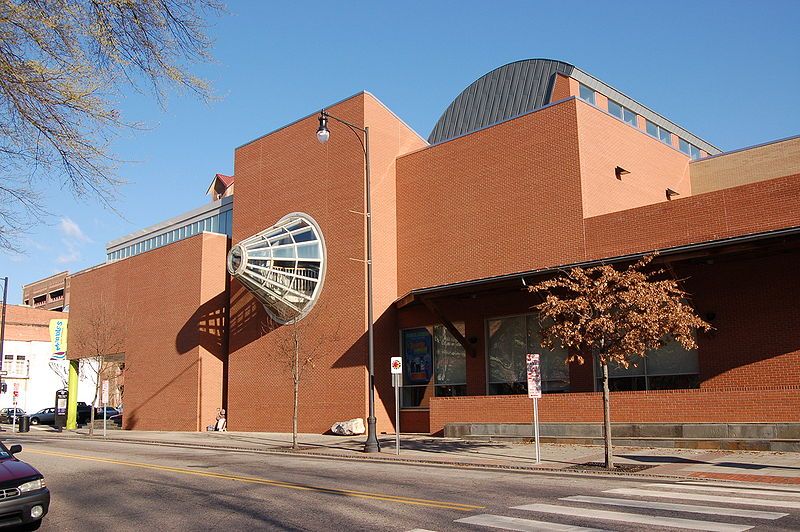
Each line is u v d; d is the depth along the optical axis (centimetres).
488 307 2744
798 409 1834
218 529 987
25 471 1080
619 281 1705
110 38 987
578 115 2573
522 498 1179
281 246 3092
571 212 2534
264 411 3316
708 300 2195
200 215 4475
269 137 3531
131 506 1224
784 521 939
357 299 2983
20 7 928
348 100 3159
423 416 2942
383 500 1175
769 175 3030
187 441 2875
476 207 2845
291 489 1339
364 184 3048
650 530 891
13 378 7025
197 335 3688
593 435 2192
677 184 3116
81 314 4709
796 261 2050
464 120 4106
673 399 2048
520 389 2630
